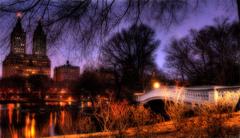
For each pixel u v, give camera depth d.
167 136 7.54
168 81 53.22
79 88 54.84
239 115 10.22
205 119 7.34
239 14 5.16
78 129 10.50
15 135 24.66
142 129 8.16
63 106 60.66
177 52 51.28
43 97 73.38
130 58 36.06
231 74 43.75
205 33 42.72
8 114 55.47
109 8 4.91
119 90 47.00
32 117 47.09
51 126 26.64
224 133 6.83
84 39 4.72
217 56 45.66
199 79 50.47
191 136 7.01
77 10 4.61
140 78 45.69
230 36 38.78
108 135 8.42
